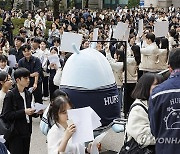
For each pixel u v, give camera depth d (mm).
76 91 6129
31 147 7922
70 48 7004
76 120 4219
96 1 47781
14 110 5641
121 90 9359
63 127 4406
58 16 26312
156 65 10461
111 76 6398
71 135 4188
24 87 5777
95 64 6230
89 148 4867
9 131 5559
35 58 9141
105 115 6156
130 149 4355
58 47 11125
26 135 5762
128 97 9227
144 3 40125
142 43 12320
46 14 26828
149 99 4023
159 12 30297
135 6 40281
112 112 6242
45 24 23156
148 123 4250
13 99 5645
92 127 4336
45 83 11195
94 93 6121
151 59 10414
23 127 5723
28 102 5840
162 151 3863
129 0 40750
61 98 4430
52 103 4449
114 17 28578
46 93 11281
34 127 9172
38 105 5910
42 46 10938
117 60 9328
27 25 21406
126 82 8711
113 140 8172
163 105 3842
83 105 6078
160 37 11258
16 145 5688
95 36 10250
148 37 10430
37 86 9117
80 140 4191
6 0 40219
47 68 10516
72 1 44375
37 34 16938
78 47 6965
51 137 4379
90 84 6133
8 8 39656
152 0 39969
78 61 6270
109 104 6207
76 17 23984
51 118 4457
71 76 6223
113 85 6359
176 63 3988
